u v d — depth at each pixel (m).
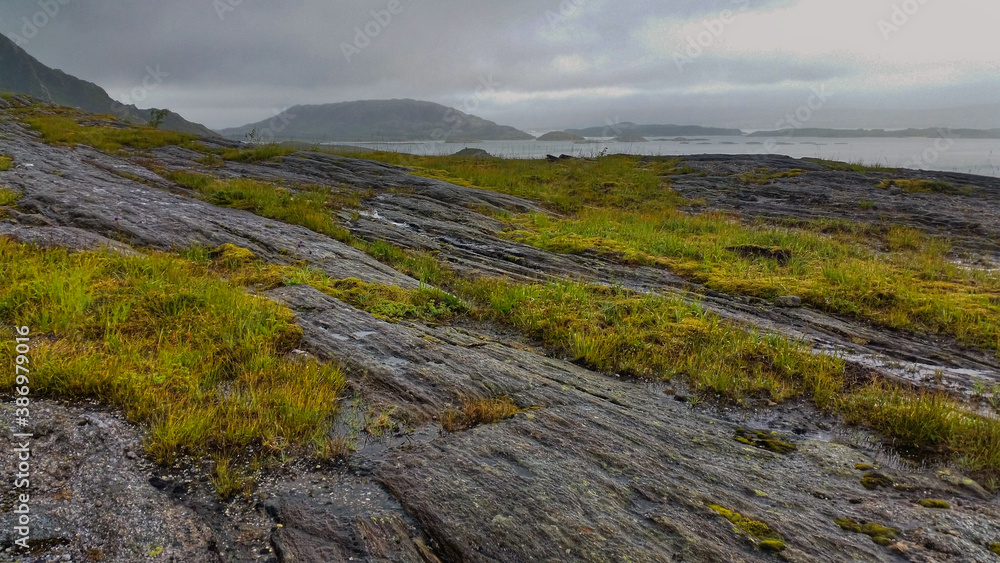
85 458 4.09
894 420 5.24
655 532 3.64
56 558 3.23
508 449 4.54
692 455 4.65
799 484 4.30
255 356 5.79
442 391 5.50
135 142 24.70
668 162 29.72
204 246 9.94
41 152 17.39
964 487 4.31
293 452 4.43
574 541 3.52
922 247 13.48
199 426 4.46
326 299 7.77
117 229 10.16
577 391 5.79
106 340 5.80
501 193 19.88
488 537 3.54
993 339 7.70
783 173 24.61
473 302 8.94
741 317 8.51
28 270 7.30
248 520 3.71
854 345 7.67
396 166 23.75
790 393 5.99
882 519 3.88
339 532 3.57
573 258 11.91
